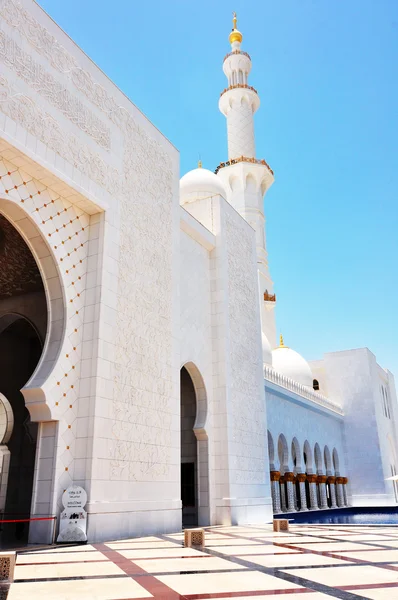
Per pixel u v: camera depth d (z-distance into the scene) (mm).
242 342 15977
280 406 22094
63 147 9406
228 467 13461
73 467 8688
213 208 16203
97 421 8891
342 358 32844
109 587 4375
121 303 10203
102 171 10391
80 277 9812
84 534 8062
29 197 8969
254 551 6926
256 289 18078
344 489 29531
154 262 11695
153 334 11133
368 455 30531
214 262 15539
